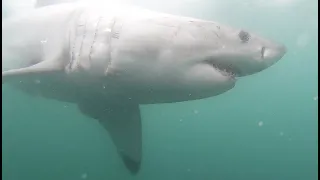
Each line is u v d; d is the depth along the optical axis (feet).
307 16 20.85
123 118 5.69
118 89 4.34
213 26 4.00
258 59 4.00
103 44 4.07
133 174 6.09
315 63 38.22
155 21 3.97
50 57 4.82
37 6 6.57
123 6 4.66
